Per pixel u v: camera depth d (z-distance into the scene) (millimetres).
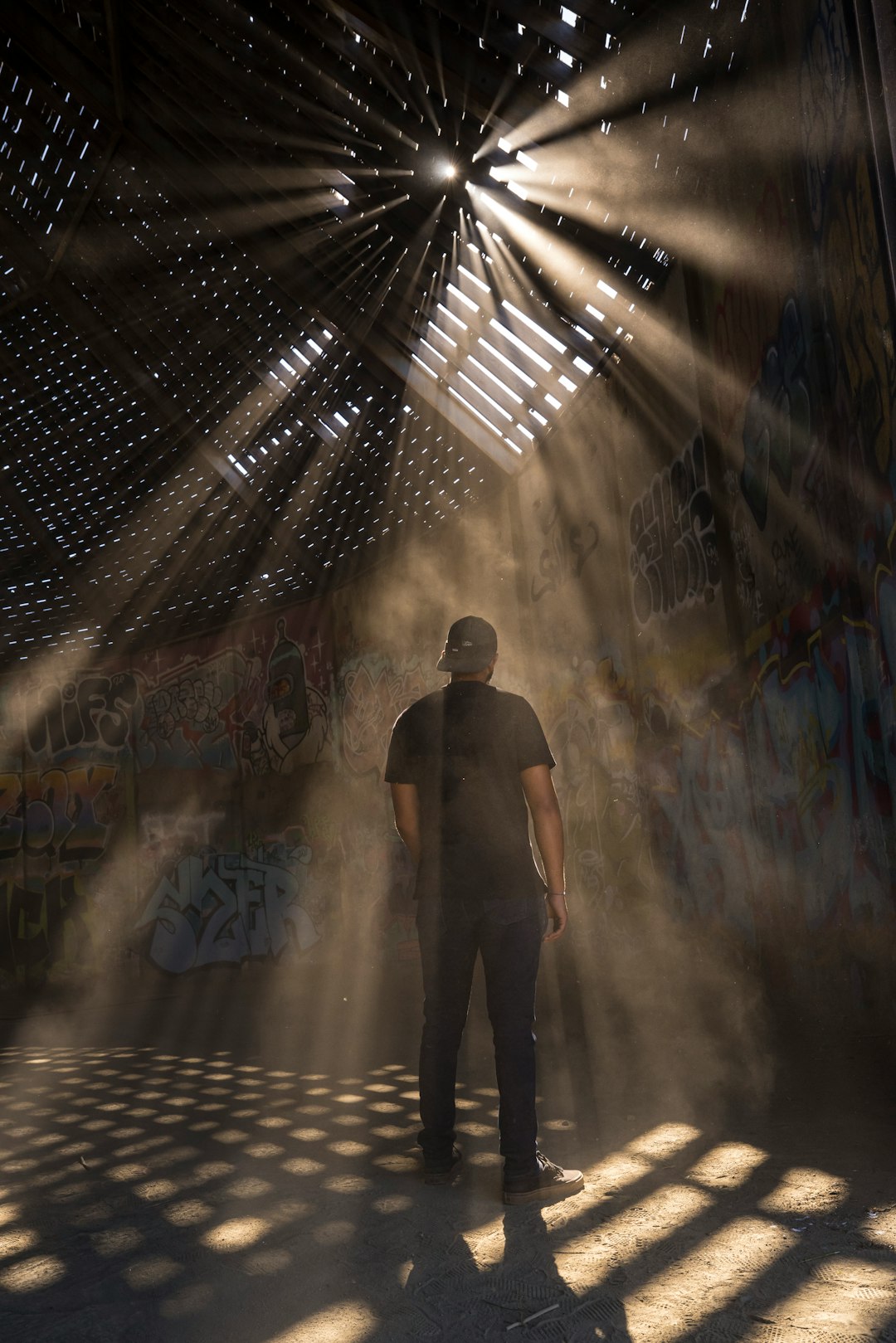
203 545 11711
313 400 9453
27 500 11555
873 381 3570
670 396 6398
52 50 7547
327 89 6223
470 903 2857
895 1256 2029
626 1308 1914
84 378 10367
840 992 4562
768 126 4617
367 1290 2113
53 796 12328
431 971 2932
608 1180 2734
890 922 3938
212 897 11961
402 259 7324
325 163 6789
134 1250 2494
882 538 3604
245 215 7699
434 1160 2861
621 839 7750
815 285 4184
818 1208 2338
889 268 3268
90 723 12516
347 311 8094
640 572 7121
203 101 7004
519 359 7645
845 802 4320
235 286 8727
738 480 5484
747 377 5223
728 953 6082
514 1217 2516
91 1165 3436
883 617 3662
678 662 6613
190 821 12172
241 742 12242
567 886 8680
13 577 12312
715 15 4660
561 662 8602
